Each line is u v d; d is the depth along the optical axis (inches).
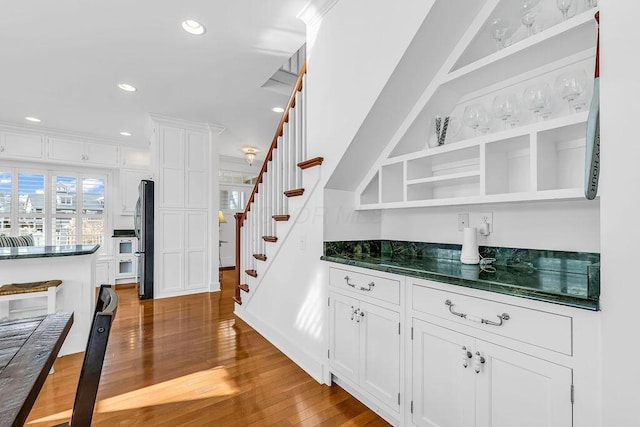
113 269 194.1
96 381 32.2
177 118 162.2
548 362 37.8
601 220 32.5
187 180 168.2
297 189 89.3
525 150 58.6
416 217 82.4
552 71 55.4
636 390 30.3
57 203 189.9
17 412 25.9
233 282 204.2
